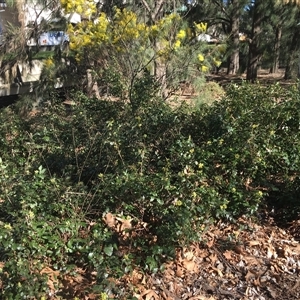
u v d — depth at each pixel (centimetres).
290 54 1867
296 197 470
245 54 2214
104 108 569
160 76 744
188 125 500
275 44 1898
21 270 299
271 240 425
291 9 1712
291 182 482
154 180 379
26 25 1048
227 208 423
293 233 444
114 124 479
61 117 629
